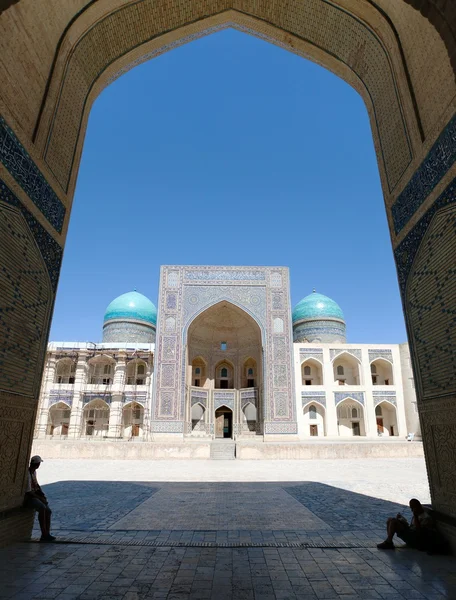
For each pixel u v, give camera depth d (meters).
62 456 13.20
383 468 10.50
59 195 4.30
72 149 4.59
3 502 3.36
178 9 5.03
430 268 3.66
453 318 3.30
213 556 3.31
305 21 5.05
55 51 4.11
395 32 4.17
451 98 3.34
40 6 3.66
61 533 3.99
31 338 3.75
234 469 10.42
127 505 5.55
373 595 2.54
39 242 3.88
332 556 3.30
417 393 3.91
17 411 3.53
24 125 3.63
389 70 4.45
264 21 5.31
